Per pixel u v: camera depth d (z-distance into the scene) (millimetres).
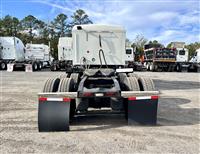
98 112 5684
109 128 5039
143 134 4629
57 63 26000
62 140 4285
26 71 25219
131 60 30062
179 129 4984
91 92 4809
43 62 31531
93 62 7066
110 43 7070
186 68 31172
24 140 4277
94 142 4184
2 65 26625
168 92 10625
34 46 29875
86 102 5164
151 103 5125
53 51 47719
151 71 30625
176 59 30359
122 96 5039
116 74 6578
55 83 5227
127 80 5418
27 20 72812
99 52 7055
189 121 5652
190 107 7312
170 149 3871
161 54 29688
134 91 5102
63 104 4844
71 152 3732
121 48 7113
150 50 31844
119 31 7062
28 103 7695
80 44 7027
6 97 8828
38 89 11016
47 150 3812
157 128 5035
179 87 12547
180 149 3875
